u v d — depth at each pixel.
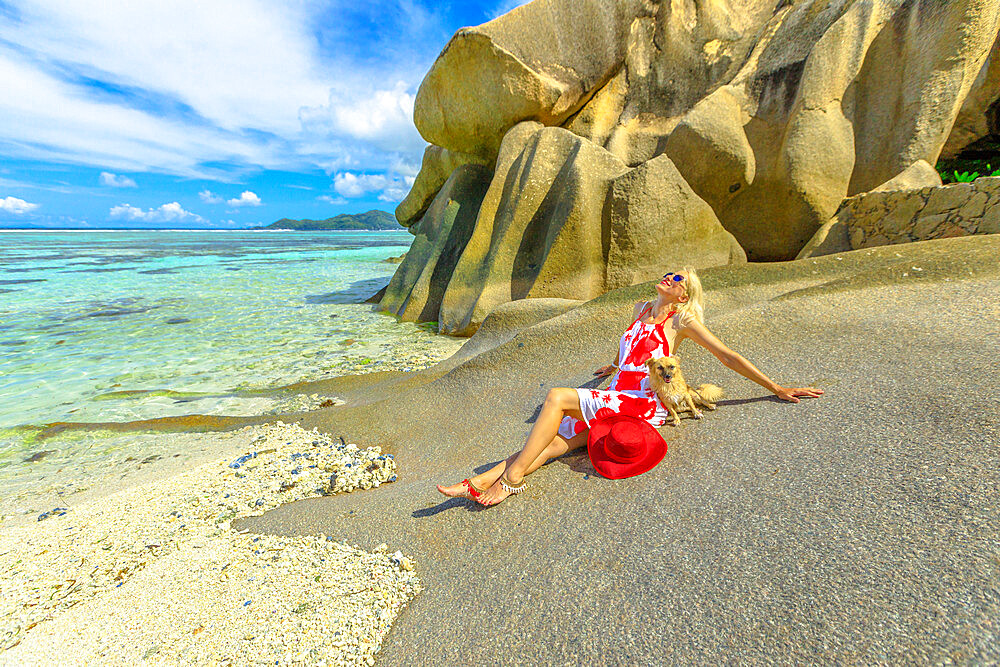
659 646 1.76
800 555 1.92
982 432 2.21
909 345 3.13
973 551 1.69
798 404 2.93
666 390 3.03
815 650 1.57
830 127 7.88
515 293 10.03
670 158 9.17
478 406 4.88
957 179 7.82
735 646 1.67
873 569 1.76
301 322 12.18
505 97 11.05
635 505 2.52
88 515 3.76
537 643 1.93
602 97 11.29
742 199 8.92
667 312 3.13
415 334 10.70
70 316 13.10
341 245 65.75
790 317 4.01
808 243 7.76
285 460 4.56
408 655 2.07
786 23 9.01
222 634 2.30
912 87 7.33
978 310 3.28
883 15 7.69
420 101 12.73
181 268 27.84
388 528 2.99
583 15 10.96
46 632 2.46
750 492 2.34
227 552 3.04
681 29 10.78
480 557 2.53
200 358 8.99
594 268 9.18
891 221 6.72
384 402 5.61
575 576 2.19
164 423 5.96
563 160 10.09
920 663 1.42
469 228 12.54
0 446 5.47
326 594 2.50
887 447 2.33
